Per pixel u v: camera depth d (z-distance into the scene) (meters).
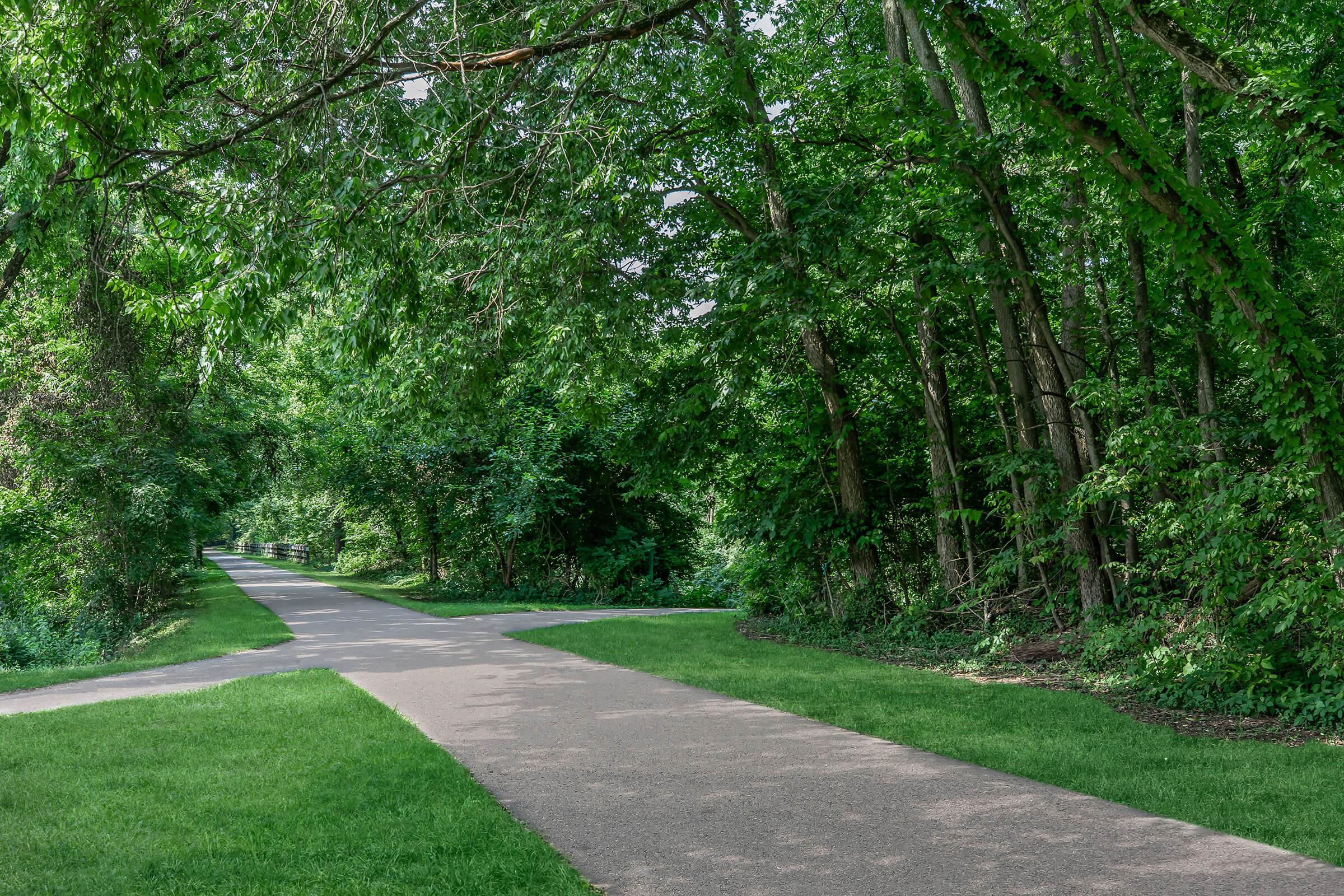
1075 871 4.36
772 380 16.16
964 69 8.83
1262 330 8.49
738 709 8.58
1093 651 10.23
